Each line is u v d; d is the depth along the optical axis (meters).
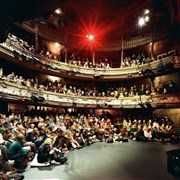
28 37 23.03
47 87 21.61
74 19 27.45
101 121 22.28
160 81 24.58
